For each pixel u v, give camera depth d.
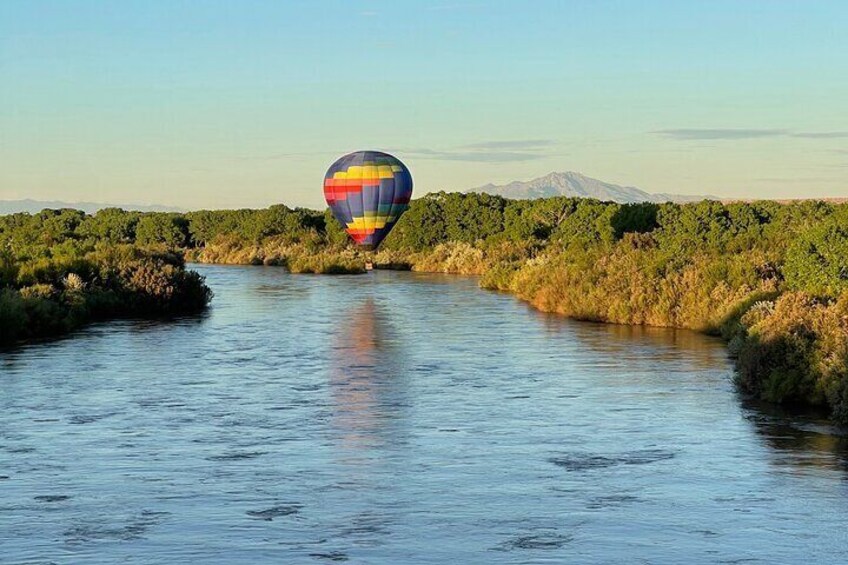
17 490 18.48
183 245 145.38
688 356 35.69
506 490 18.23
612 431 23.28
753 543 15.11
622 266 52.66
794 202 99.00
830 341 26.52
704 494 17.86
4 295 44.47
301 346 40.44
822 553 14.65
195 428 24.11
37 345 41.09
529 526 16.06
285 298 66.62
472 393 28.73
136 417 25.53
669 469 19.67
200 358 36.91
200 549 15.06
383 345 40.41
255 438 22.91
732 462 20.19
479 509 17.03
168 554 14.85
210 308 59.34
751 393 27.88
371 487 18.48
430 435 23.06
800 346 26.95
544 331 44.81
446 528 15.98
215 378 32.06
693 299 45.34
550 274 62.44
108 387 30.30
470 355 36.97
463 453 21.20
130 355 37.78
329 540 15.42
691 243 60.84
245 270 106.75
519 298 64.94
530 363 34.62
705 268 47.12
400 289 75.06
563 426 23.92
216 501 17.66
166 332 46.06
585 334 43.28
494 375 32.06
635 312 47.31
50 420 25.17
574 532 15.73
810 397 26.33
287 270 106.25
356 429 23.84
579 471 19.59
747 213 91.12
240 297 67.81
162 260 62.44
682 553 14.70
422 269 105.25
